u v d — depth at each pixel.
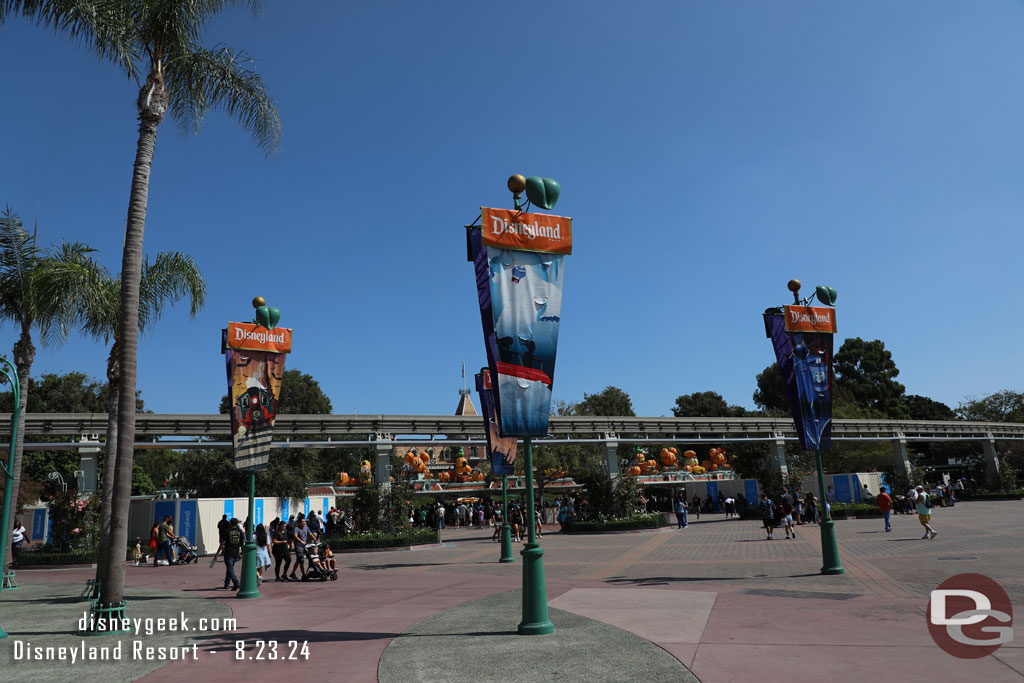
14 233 18.80
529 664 6.69
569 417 43.31
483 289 9.92
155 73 12.12
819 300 16.36
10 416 29.77
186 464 41.25
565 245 9.94
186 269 18.28
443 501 52.38
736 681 5.79
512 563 20.61
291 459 44.44
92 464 30.38
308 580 17.44
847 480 42.28
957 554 16.48
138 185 11.56
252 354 14.95
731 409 83.88
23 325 19.36
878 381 80.94
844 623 8.32
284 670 6.98
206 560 26.92
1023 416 69.69
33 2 11.75
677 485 55.25
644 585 13.50
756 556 18.89
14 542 25.23
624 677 6.06
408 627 9.27
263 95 14.18
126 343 11.02
